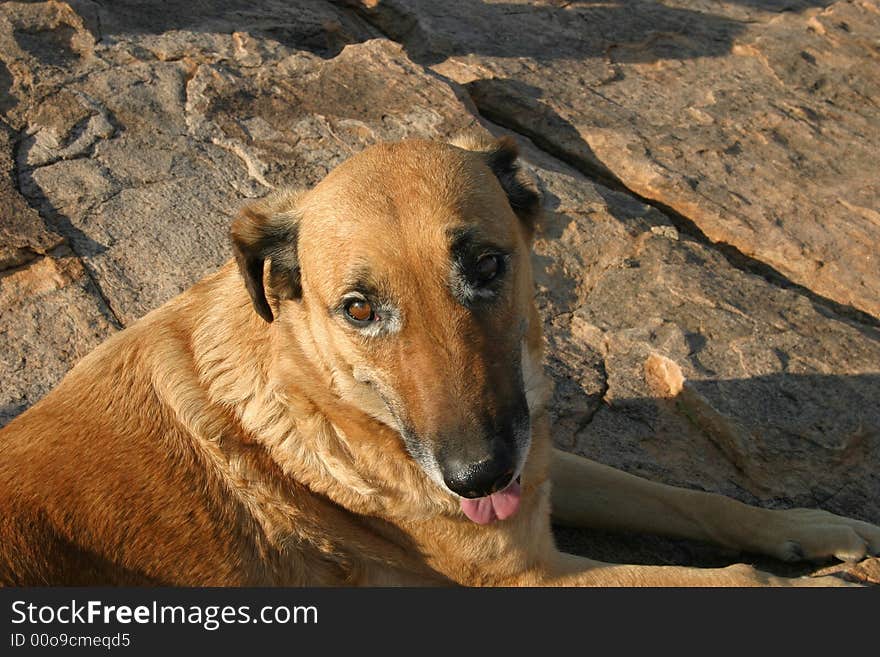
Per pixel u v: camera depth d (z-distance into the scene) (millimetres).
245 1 1677
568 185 1294
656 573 834
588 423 1028
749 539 910
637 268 1193
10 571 752
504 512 776
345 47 1538
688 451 1011
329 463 812
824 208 1316
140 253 1137
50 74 1349
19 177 1201
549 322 1124
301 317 806
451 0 1802
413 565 846
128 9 1558
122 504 784
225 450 810
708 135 1454
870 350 1082
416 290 736
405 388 749
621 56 1690
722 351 1078
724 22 1823
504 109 1520
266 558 810
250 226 794
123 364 838
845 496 967
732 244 1278
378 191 753
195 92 1362
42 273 1104
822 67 1669
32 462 790
